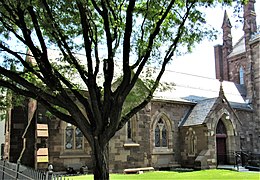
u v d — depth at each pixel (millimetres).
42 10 11516
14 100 15555
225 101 32531
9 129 28219
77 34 13227
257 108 40250
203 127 30484
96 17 13266
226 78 49312
